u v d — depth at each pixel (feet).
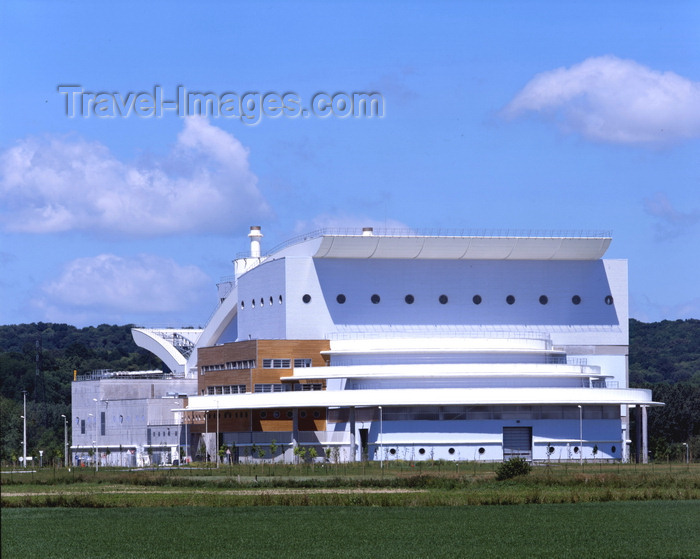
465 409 450.30
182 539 242.78
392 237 490.49
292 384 481.05
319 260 493.77
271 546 233.55
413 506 294.46
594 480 339.16
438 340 473.26
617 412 460.96
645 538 241.14
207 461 480.23
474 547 231.30
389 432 448.65
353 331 494.18
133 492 328.08
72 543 238.68
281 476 377.50
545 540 239.09
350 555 222.89
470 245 498.69
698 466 426.51
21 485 359.87
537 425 453.17
